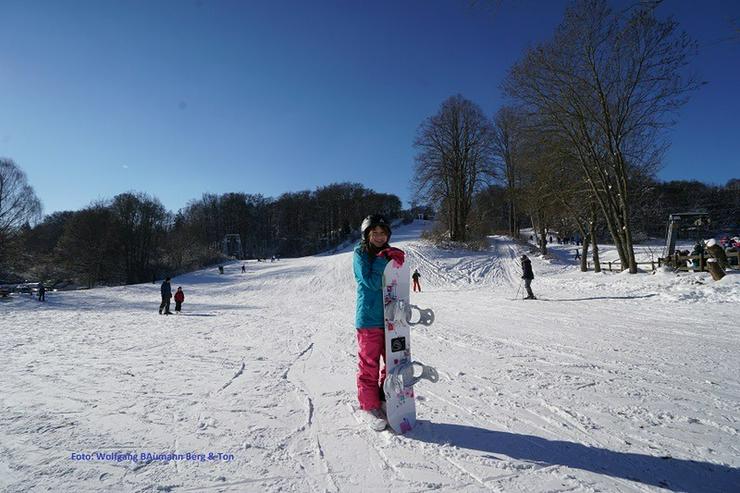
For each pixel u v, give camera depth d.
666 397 4.34
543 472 2.81
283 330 10.73
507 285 28.55
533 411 3.93
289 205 102.81
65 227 58.41
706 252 15.57
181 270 52.16
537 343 7.45
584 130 20.25
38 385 5.18
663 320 9.60
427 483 2.67
